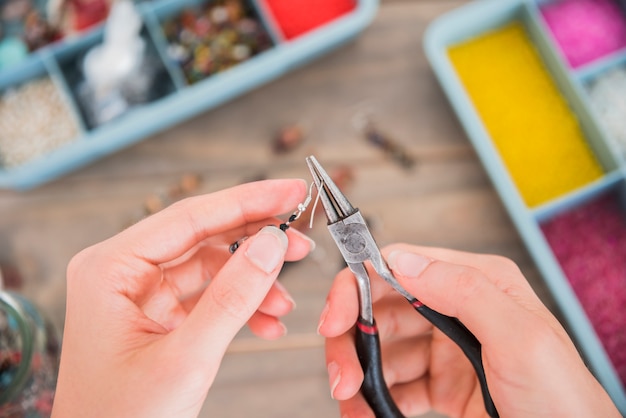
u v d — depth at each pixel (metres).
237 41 0.44
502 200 0.39
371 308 0.28
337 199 0.27
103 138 0.40
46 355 0.33
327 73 0.43
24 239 0.41
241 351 0.39
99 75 0.42
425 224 0.41
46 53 0.42
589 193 0.40
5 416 0.31
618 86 0.42
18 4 0.44
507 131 0.42
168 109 0.40
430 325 0.32
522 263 0.40
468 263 0.30
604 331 0.39
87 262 0.27
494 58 0.44
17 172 0.39
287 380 0.39
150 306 0.30
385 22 0.44
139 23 0.42
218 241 0.31
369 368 0.30
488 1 0.42
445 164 0.42
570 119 0.42
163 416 0.25
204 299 0.25
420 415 0.38
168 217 0.28
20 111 0.43
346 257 0.27
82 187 0.42
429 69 0.43
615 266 0.40
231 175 0.42
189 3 0.44
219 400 0.39
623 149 0.41
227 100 0.42
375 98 0.43
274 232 0.26
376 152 0.42
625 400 0.35
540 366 0.25
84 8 0.44
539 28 0.42
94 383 0.25
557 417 0.25
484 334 0.26
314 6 0.44
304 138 0.42
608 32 0.44
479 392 0.32
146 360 0.25
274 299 0.30
